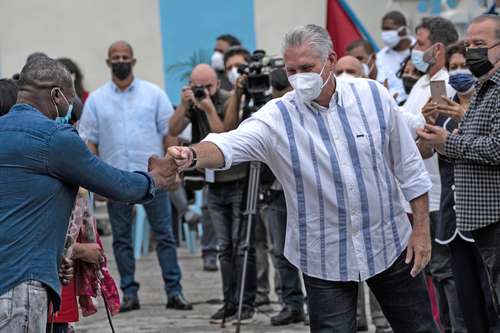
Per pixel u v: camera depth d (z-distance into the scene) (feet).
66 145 16.66
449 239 23.68
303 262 19.30
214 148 18.57
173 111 34.96
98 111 34.65
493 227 20.77
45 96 17.29
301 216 19.19
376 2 54.54
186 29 54.65
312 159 19.01
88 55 54.39
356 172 18.99
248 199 28.76
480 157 20.22
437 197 25.54
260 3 54.85
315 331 19.43
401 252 19.47
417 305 19.61
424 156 22.03
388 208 19.33
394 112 19.38
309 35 18.76
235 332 29.40
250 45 54.85
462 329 25.09
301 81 18.67
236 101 29.84
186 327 30.48
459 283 23.66
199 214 47.52
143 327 30.60
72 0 54.19
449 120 24.34
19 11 54.03
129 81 34.65
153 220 33.76
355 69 29.48
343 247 19.10
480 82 20.79
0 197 16.57
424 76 26.78
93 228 20.35
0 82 19.84
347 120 19.10
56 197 16.76
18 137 16.67
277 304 34.01
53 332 19.98
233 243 30.91
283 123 19.08
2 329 16.30
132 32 54.49
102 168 17.03
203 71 31.81
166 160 18.19
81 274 20.02
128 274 33.65
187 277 39.99
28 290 16.39
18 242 16.44
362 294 29.09
